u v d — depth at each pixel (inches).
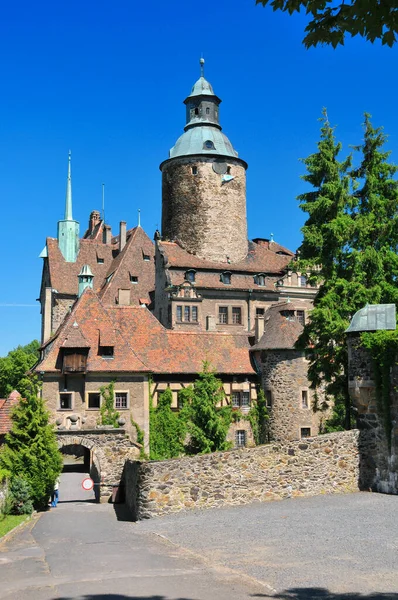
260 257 2453.2
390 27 295.4
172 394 1705.2
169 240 2449.6
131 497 1067.9
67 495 1427.2
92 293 1749.5
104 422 1594.5
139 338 1807.3
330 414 1813.5
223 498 926.4
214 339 1882.4
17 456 1170.0
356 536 693.3
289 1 297.9
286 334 1823.3
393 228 1382.9
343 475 994.7
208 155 2413.9
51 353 1616.6
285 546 657.0
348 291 1318.9
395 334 976.3
